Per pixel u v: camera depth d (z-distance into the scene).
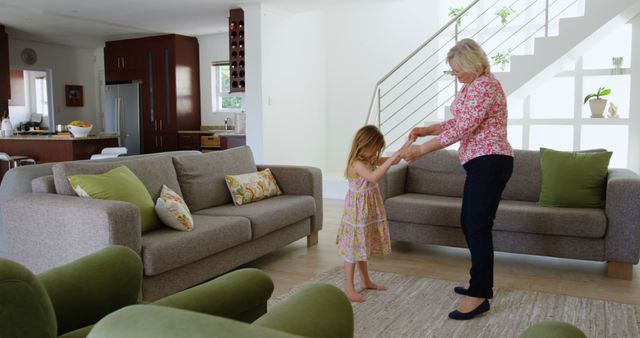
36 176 3.08
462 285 3.09
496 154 2.54
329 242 4.24
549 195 3.49
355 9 7.84
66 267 1.33
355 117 8.00
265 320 1.06
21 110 10.87
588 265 3.56
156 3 6.22
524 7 6.95
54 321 0.93
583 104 6.70
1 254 3.41
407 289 3.03
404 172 4.19
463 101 2.61
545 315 2.61
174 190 3.33
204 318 0.66
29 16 7.05
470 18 7.21
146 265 2.51
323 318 1.12
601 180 3.42
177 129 8.47
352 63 7.95
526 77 5.22
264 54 6.29
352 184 2.88
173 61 8.44
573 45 5.03
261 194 3.82
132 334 0.63
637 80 6.20
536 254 3.41
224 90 8.74
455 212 3.57
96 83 10.34
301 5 6.30
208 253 2.88
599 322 2.51
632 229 3.14
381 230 2.90
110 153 5.02
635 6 4.82
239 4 6.24
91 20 7.29
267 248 3.50
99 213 2.37
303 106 7.37
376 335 2.39
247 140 6.40
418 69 7.54
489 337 2.36
